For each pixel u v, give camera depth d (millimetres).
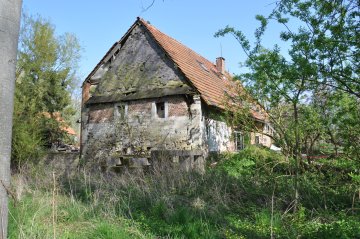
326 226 5332
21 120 16016
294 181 7168
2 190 3166
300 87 6191
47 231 4898
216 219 5965
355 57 5445
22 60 22984
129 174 9461
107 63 18734
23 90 22156
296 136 6848
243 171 8938
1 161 3125
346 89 5852
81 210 6402
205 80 17859
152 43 17203
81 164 13219
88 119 17828
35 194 7613
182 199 7141
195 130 14820
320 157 8203
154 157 10570
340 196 7066
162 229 5359
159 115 16188
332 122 6453
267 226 5609
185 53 19781
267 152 9500
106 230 5090
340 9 5156
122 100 16703
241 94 9125
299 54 5676
